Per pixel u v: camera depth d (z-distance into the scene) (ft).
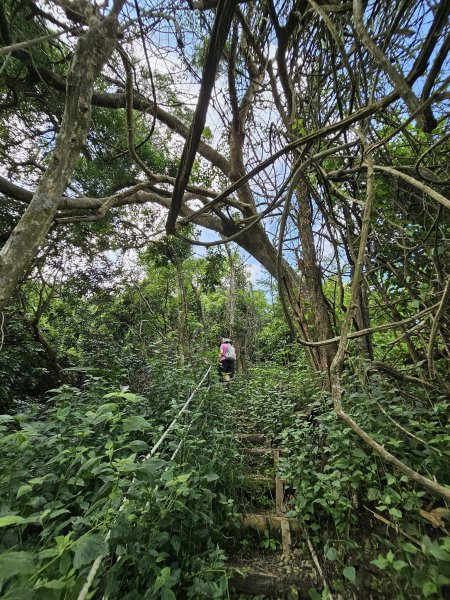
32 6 10.85
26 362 20.49
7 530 4.93
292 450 8.37
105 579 4.49
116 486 4.52
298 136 9.25
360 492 6.45
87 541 3.37
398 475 6.00
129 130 9.85
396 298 9.34
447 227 7.82
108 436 7.39
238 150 15.55
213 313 43.19
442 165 6.84
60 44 12.92
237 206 15.20
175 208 8.97
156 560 4.77
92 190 19.62
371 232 8.78
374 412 7.20
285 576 5.82
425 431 6.21
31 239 5.91
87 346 23.50
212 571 5.39
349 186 9.07
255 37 10.35
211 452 7.97
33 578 3.16
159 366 14.05
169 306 35.09
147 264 29.89
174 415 9.00
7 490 5.48
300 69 9.17
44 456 6.66
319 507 6.86
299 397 11.46
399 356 9.37
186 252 27.63
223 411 11.26
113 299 29.09
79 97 6.89
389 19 5.78
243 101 13.88
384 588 5.07
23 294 19.90
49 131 16.56
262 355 35.19
